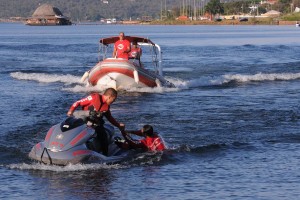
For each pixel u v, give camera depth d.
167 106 36.94
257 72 60.34
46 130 28.52
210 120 31.31
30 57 81.38
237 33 186.12
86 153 21.47
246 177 20.47
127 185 19.56
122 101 39.84
